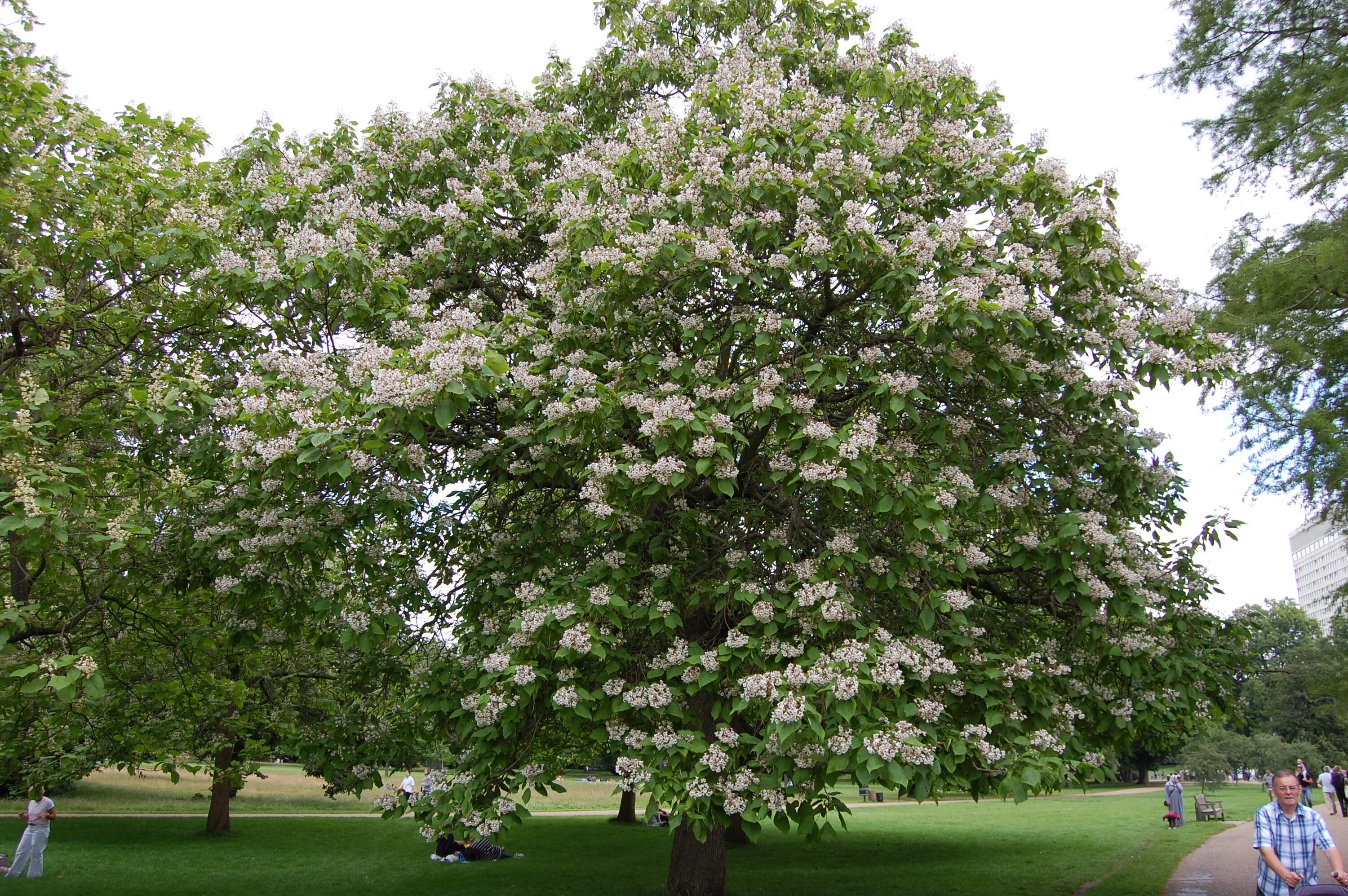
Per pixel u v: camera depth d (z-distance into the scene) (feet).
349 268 24.84
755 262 23.54
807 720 17.54
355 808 84.38
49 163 25.14
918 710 19.38
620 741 21.76
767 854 54.03
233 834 60.44
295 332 28.22
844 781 19.36
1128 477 26.16
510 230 31.07
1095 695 25.02
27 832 42.47
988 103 30.55
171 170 27.09
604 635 21.01
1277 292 30.30
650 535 25.32
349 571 27.86
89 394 25.79
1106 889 37.55
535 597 22.72
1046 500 26.13
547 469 25.08
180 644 29.91
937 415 24.63
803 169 25.27
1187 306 26.00
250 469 23.35
